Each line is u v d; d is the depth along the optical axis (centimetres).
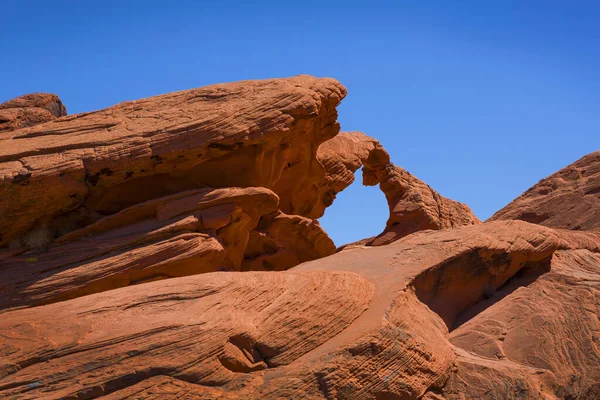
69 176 1759
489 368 1584
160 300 1458
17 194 1727
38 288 1641
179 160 1864
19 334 1353
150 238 1739
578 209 2473
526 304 1798
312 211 2600
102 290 1666
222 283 1502
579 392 1595
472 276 1842
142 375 1284
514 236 1919
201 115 1902
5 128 2061
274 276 1588
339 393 1359
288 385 1332
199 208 1816
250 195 1859
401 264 1828
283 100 1980
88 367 1286
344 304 1561
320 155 2611
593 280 1866
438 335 1667
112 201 1866
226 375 1336
